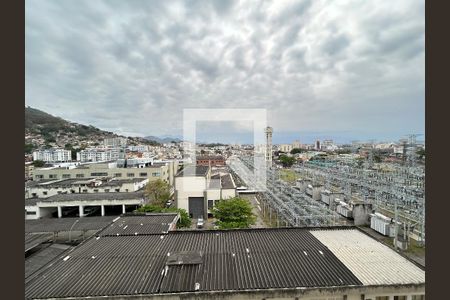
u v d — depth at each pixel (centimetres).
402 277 1126
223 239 1548
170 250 1410
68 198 3578
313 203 3108
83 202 3512
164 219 2173
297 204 3073
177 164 5856
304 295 1056
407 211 2684
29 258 2117
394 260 1272
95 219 2939
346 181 3884
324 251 1370
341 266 1220
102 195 3719
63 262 1288
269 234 1620
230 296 1044
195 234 1639
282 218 3062
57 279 1142
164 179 5097
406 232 2514
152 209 2886
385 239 2548
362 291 1062
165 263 1271
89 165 5159
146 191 3862
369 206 3022
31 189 4028
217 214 2617
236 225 2381
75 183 4153
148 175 4922
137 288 1078
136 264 1266
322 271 1177
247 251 1377
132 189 4159
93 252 1397
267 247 1426
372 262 1257
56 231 2588
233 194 3372
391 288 1066
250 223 2536
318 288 1059
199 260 1255
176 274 1164
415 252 2216
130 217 2238
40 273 1190
